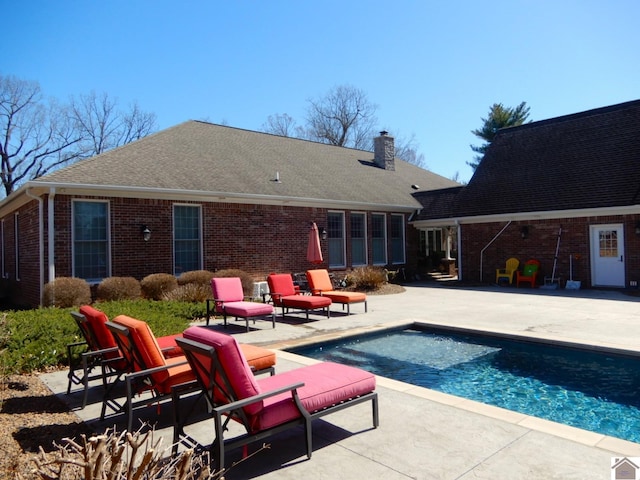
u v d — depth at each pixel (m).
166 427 4.23
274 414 3.41
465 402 4.69
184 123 17.81
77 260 11.31
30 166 32.44
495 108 39.03
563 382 6.25
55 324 7.16
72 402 4.94
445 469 3.24
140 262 12.26
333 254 17.61
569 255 15.76
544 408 5.29
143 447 3.72
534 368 6.97
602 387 6.03
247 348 5.09
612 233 14.91
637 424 4.79
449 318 9.93
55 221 10.95
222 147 17.09
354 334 8.57
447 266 22.30
